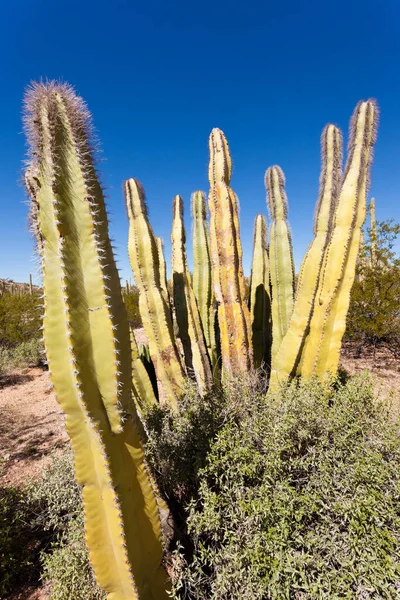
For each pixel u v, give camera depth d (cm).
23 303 1113
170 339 366
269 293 437
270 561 161
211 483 221
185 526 218
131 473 165
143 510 169
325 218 306
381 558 167
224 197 308
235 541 175
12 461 407
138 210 362
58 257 142
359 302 779
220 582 163
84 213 147
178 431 260
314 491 191
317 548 172
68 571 194
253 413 251
